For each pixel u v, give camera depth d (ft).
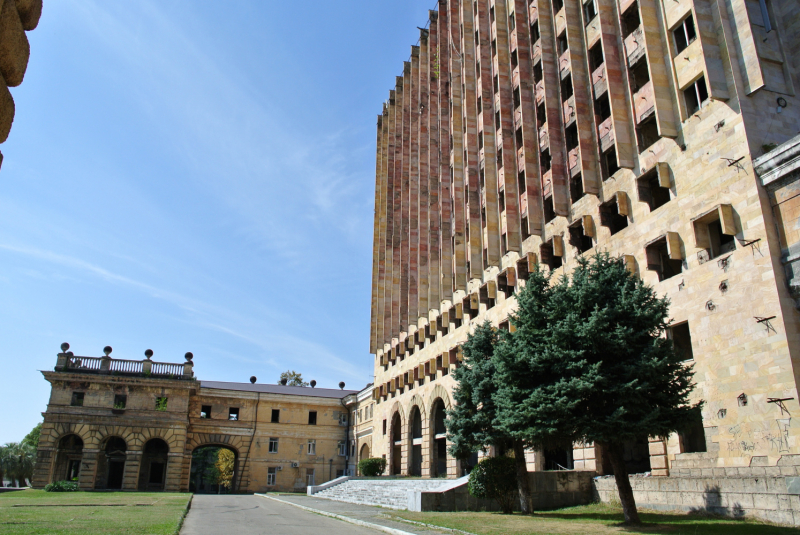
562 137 107.04
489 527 55.52
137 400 189.26
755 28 76.23
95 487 180.24
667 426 55.83
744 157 71.00
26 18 22.24
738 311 69.15
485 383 76.84
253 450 214.07
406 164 191.11
